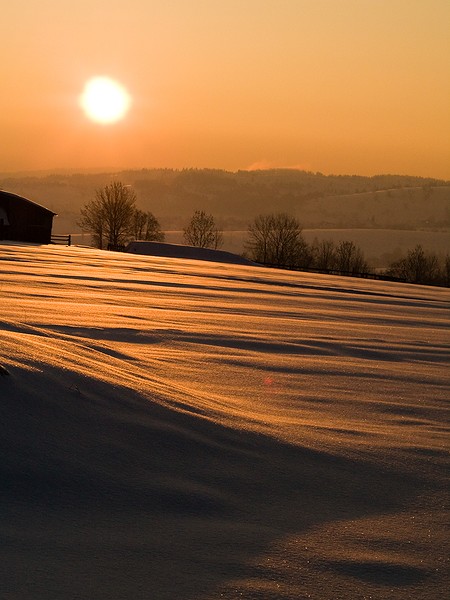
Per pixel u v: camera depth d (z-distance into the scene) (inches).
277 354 754.8
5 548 241.3
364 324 1206.9
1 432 308.3
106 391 379.6
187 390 469.4
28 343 426.3
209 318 1078.4
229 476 323.6
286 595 227.1
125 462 315.3
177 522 274.8
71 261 2455.7
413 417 490.0
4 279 1534.2
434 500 323.6
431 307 1743.4
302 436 397.4
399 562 255.9
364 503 313.1
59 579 225.6
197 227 6609.3
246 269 3046.3
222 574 237.9
